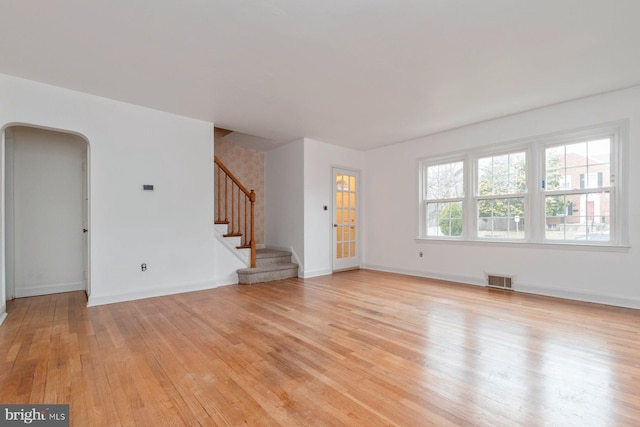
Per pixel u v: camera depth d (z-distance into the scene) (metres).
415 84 3.36
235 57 2.79
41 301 3.88
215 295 4.19
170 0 2.04
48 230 4.29
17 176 4.08
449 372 2.06
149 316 3.27
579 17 2.21
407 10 2.15
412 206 5.70
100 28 2.35
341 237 6.22
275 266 5.32
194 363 2.20
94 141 3.67
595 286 3.71
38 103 3.31
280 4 2.09
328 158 5.98
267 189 6.54
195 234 4.48
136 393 1.82
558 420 1.56
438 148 5.27
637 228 3.44
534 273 4.20
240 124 4.79
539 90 3.53
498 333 2.75
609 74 3.14
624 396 1.78
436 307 3.58
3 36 2.45
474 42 2.55
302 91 3.55
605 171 3.69
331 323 3.04
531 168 4.22
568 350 2.39
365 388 1.87
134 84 3.36
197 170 4.51
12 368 2.12
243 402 1.73
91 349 2.43
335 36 2.47
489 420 1.57
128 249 3.91
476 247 4.80
